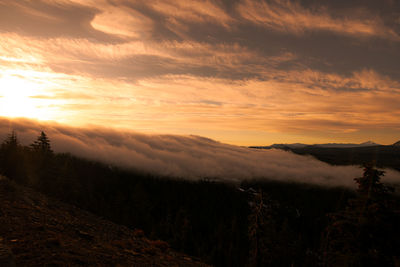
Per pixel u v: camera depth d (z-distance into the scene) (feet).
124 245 47.75
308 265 158.81
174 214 357.20
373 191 44.73
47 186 141.08
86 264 30.30
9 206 46.34
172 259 50.24
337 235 46.98
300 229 378.53
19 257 26.78
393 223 41.96
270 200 90.43
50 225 43.16
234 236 278.26
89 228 53.16
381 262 40.63
